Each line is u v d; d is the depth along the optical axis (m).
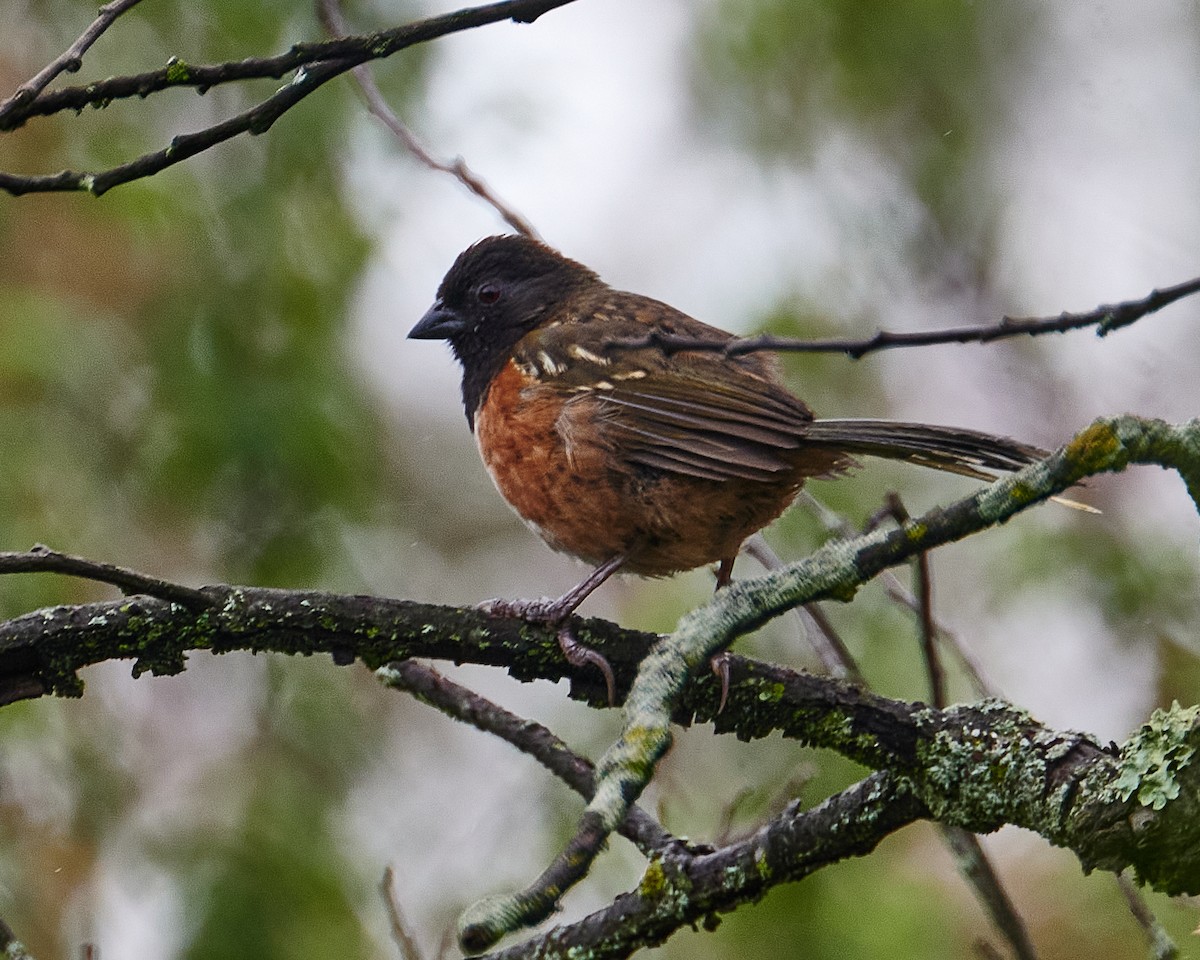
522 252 9.47
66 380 10.52
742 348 4.46
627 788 4.37
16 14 11.45
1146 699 10.81
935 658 6.42
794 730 5.85
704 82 12.95
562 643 6.40
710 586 10.71
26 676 5.98
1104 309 4.19
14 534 10.18
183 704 11.34
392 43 4.95
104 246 11.30
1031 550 11.09
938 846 10.44
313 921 10.11
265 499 11.02
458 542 13.38
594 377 7.91
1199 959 9.06
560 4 4.96
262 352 11.01
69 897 10.24
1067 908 9.91
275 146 11.16
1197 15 13.42
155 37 11.31
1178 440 4.66
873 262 12.90
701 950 9.66
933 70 12.85
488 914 4.01
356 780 11.04
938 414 12.95
